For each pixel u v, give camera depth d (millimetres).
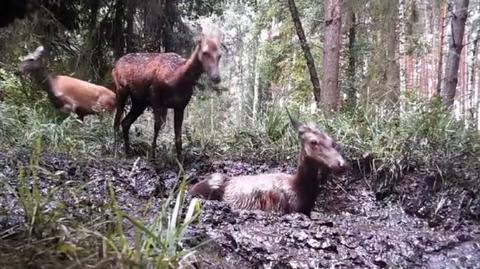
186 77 3912
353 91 7734
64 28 6797
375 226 3035
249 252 2135
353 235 2543
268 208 2908
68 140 4211
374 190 3730
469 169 3689
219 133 5250
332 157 2807
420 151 3938
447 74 6195
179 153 4109
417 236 2688
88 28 7156
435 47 11773
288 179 2980
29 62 5312
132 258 1438
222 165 4133
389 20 7430
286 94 8430
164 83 3977
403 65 10898
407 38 8625
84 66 6949
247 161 4473
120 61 4355
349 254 2281
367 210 3490
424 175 3670
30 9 1780
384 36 7434
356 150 4012
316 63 9469
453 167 3670
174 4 7520
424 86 11992
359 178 3832
